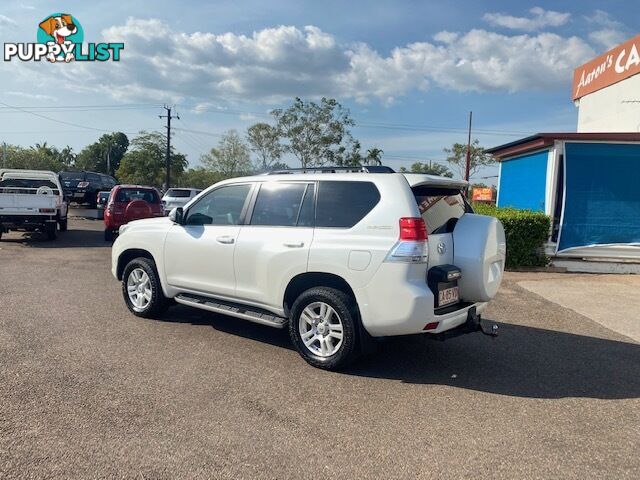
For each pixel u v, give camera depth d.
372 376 4.72
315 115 38.91
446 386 4.54
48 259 11.33
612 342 6.11
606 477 3.13
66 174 30.86
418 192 4.73
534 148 12.52
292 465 3.17
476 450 3.42
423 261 4.37
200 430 3.56
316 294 4.73
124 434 3.46
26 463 3.07
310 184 5.06
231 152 58.88
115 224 14.79
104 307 6.94
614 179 11.56
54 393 4.07
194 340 5.60
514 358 5.39
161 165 58.16
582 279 10.54
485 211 12.22
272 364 4.92
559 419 3.93
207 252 5.68
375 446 3.43
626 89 15.55
